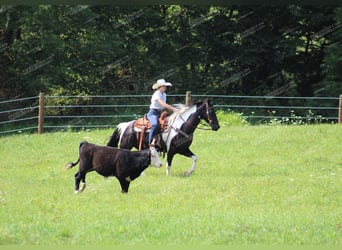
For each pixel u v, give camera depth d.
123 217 14.05
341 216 14.78
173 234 12.62
